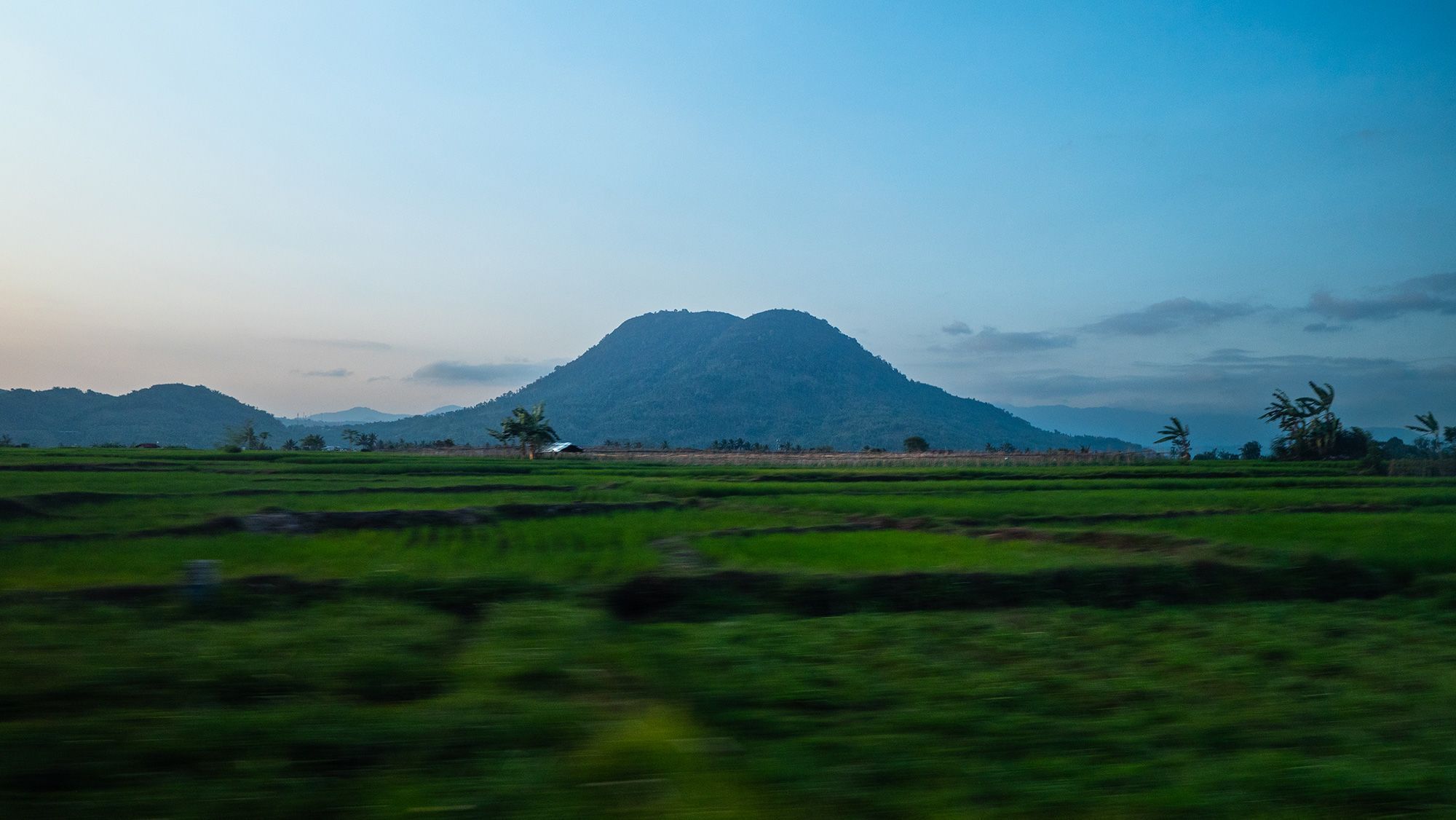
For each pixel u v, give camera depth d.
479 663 9.52
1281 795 6.98
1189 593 16.30
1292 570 17.03
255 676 8.87
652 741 7.25
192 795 6.03
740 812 6.26
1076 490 37.03
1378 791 7.01
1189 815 6.60
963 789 7.00
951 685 10.00
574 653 10.12
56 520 22.77
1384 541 19.66
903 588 15.80
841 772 7.26
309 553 17.62
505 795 6.21
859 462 73.44
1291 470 55.00
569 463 69.19
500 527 23.84
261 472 45.03
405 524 24.47
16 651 9.23
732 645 11.57
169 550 17.56
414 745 7.15
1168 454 84.19
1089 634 12.88
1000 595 15.87
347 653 9.73
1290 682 10.39
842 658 11.10
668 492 37.34
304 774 6.63
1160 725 8.80
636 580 15.45
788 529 23.88
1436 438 67.31
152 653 9.34
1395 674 10.85
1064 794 6.93
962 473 50.53
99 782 6.28
